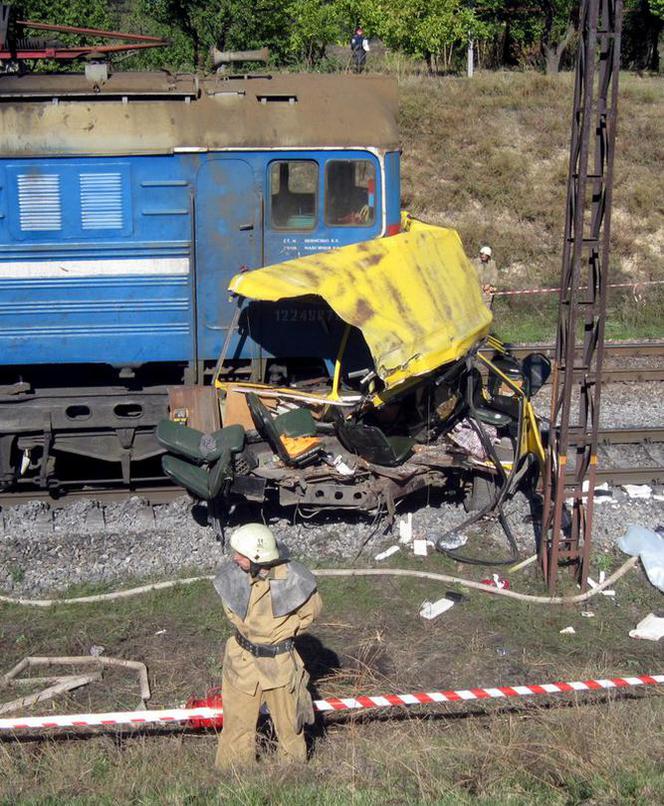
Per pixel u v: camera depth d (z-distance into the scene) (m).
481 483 8.91
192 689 6.55
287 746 5.48
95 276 8.94
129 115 8.75
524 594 7.87
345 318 7.88
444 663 6.87
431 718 6.18
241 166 8.86
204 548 8.46
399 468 8.53
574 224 7.21
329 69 25.20
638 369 13.00
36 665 6.80
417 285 8.48
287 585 5.18
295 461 8.33
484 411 8.81
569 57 29.36
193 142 8.76
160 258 8.96
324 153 8.92
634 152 20.91
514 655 7.00
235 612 5.19
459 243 9.59
